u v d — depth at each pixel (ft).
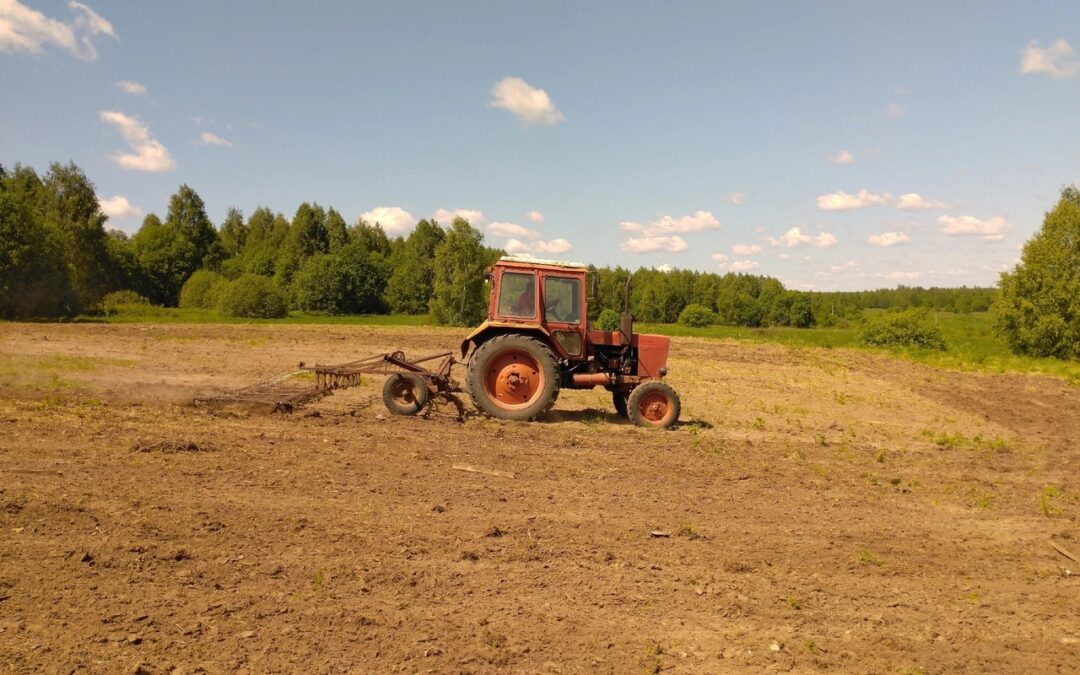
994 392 60.64
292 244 280.72
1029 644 14.76
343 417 33.30
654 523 20.93
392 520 19.79
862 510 23.47
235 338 79.10
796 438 35.40
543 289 36.14
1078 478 29.53
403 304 235.20
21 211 132.67
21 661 11.87
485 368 35.19
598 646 13.73
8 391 35.78
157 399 35.50
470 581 16.29
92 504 19.27
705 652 13.76
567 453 28.94
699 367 67.26
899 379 66.08
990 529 22.22
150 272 232.12
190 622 13.61
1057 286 114.93
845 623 15.34
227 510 19.63
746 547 19.45
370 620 14.14
